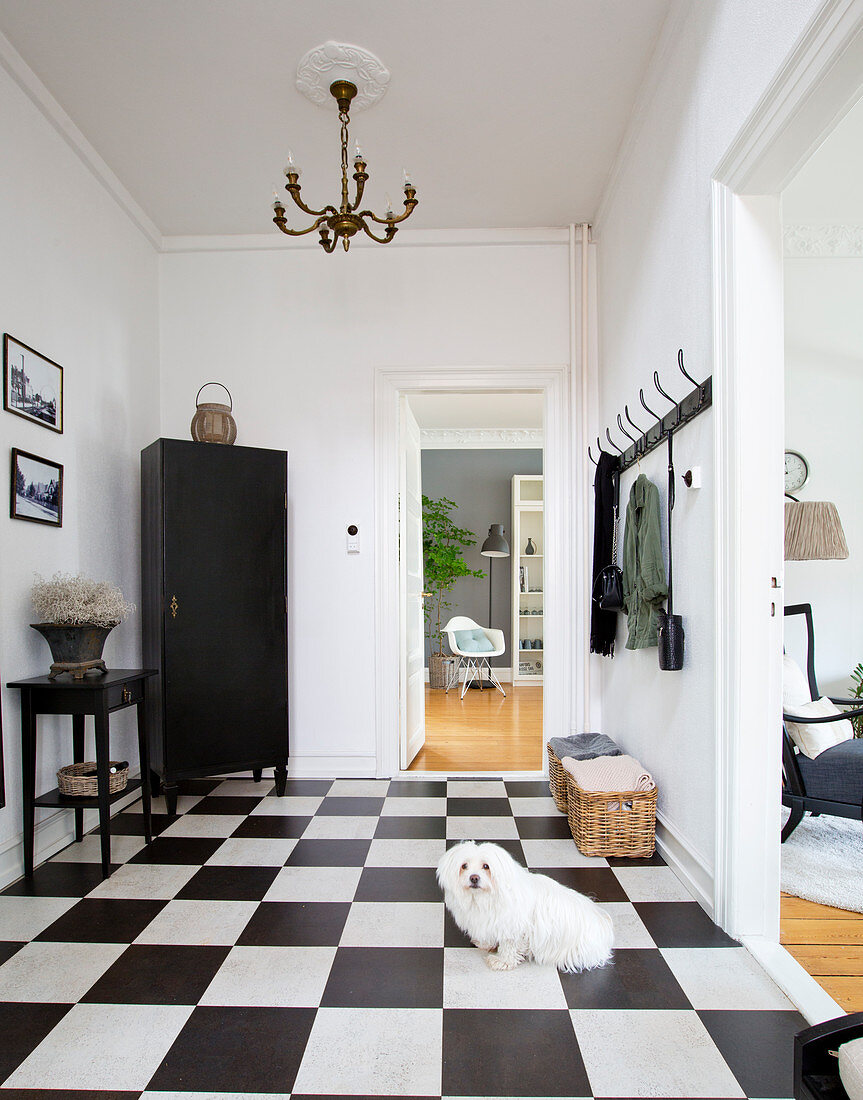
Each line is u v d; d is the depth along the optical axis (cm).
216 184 331
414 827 288
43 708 240
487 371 374
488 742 458
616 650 329
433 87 266
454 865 181
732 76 191
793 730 267
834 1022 100
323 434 376
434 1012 162
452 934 199
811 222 380
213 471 320
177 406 378
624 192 313
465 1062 145
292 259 379
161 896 223
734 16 189
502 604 781
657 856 257
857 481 382
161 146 302
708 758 212
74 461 290
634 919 207
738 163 186
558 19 234
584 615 367
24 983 175
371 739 369
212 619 316
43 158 268
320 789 345
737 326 192
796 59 151
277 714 333
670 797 249
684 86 231
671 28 232
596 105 279
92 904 218
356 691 370
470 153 309
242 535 326
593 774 264
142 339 359
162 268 381
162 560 306
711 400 206
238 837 276
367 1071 142
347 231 238
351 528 372
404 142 300
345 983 174
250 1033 154
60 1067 144
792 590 379
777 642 193
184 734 307
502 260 376
